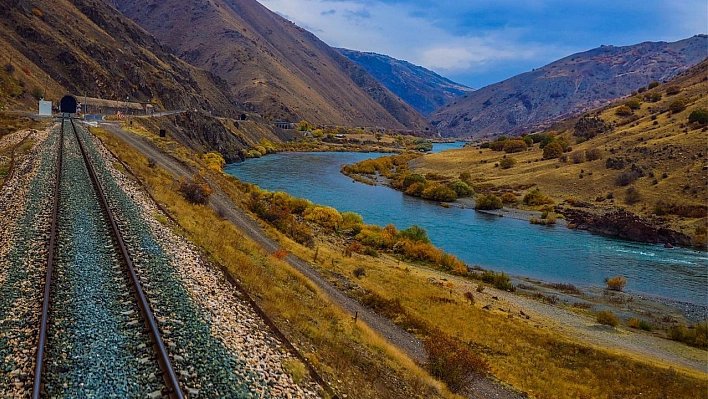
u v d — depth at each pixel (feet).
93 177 82.58
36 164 89.10
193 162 174.91
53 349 28.45
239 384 28.73
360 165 416.05
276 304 50.49
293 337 42.70
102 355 28.48
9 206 59.31
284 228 128.57
